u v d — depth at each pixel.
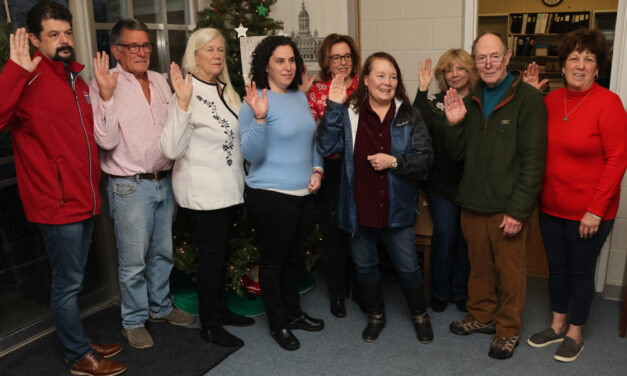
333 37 2.90
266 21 3.12
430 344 2.61
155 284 2.76
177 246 3.03
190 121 2.36
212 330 2.62
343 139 2.47
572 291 2.45
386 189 2.39
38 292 2.72
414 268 2.57
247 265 2.97
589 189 2.25
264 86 2.39
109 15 2.82
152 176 2.48
